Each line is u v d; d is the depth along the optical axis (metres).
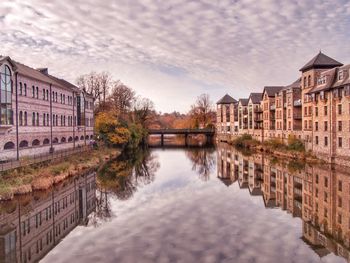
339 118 40.19
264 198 24.97
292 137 55.00
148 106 94.62
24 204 23.55
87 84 84.00
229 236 16.73
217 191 27.92
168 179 34.28
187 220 19.61
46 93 42.34
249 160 49.53
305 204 22.83
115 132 65.06
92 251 15.09
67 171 33.75
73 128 52.41
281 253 14.55
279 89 73.75
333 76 41.31
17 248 15.75
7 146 32.66
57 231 17.98
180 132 103.31
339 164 39.94
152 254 14.57
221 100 112.31
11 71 32.53
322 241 15.85
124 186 30.48
